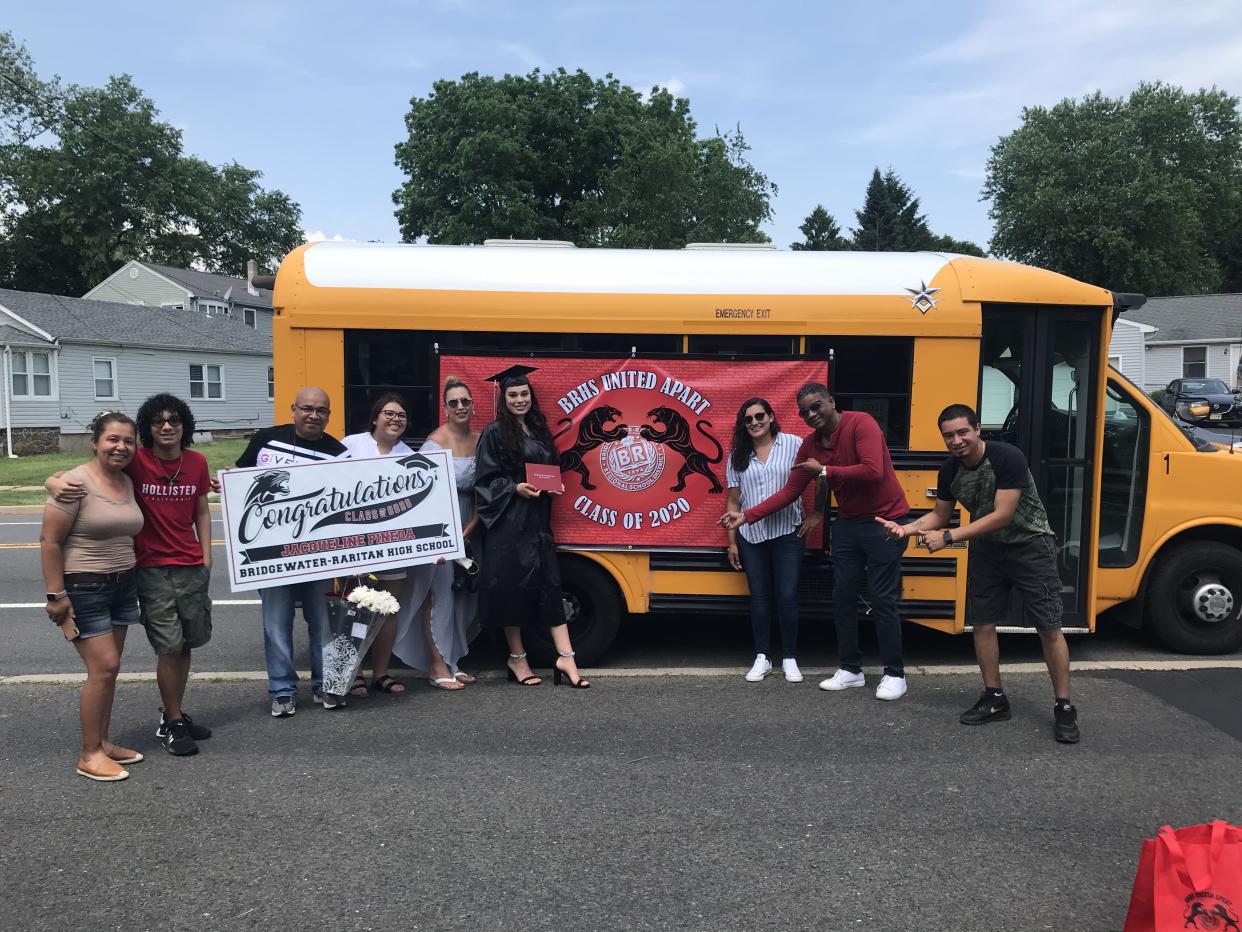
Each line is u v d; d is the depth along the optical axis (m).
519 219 32.81
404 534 5.24
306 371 5.88
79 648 4.23
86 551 4.14
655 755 4.54
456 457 5.57
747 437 5.55
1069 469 5.87
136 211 47.75
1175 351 38.94
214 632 7.21
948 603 5.81
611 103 34.91
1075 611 5.92
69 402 27.98
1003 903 3.22
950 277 5.80
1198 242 48.28
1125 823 3.82
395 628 5.53
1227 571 6.08
